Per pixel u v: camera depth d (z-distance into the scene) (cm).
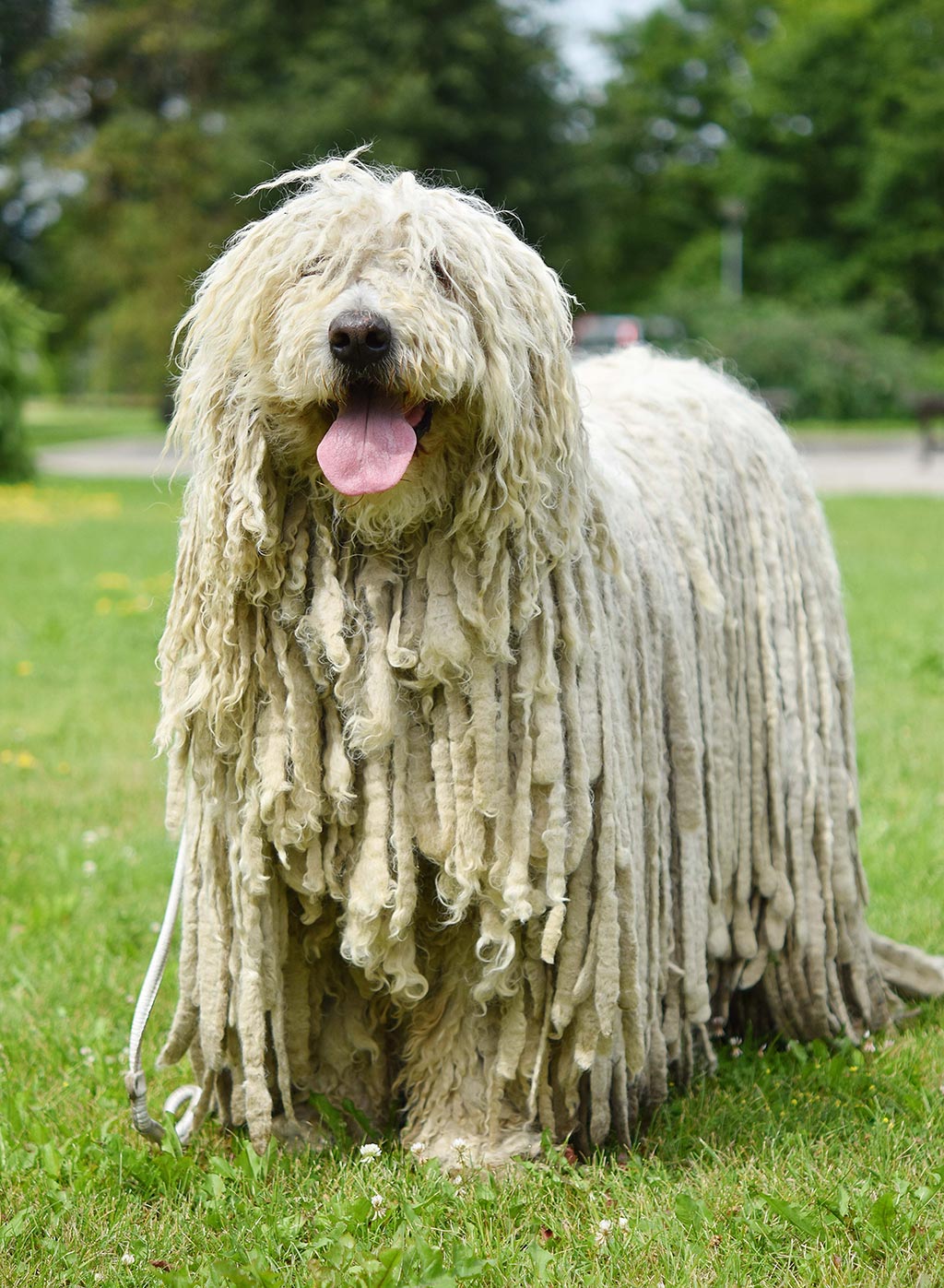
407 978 266
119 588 987
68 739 620
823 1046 326
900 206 3775
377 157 2769
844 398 3169
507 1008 269
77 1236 255
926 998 360
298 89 2919
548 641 250
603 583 268
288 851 261
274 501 248
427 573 247
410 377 232
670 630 285
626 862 261
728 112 4181
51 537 1293
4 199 3384
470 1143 275
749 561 319
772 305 3312
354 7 2950
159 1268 245
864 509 1504
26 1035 345
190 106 3238
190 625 256
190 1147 291
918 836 474
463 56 2908
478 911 264
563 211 3095
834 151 3888
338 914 272
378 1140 288
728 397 345
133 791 552
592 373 349
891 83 3769
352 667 249
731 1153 284
